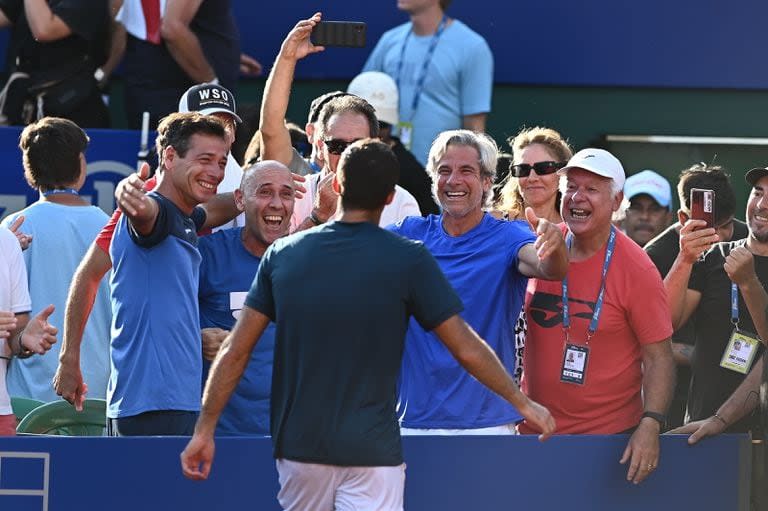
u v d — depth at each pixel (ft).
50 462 56.75
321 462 48.98
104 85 92.43
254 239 63.77
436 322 49.21
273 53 106.83
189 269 58.49
